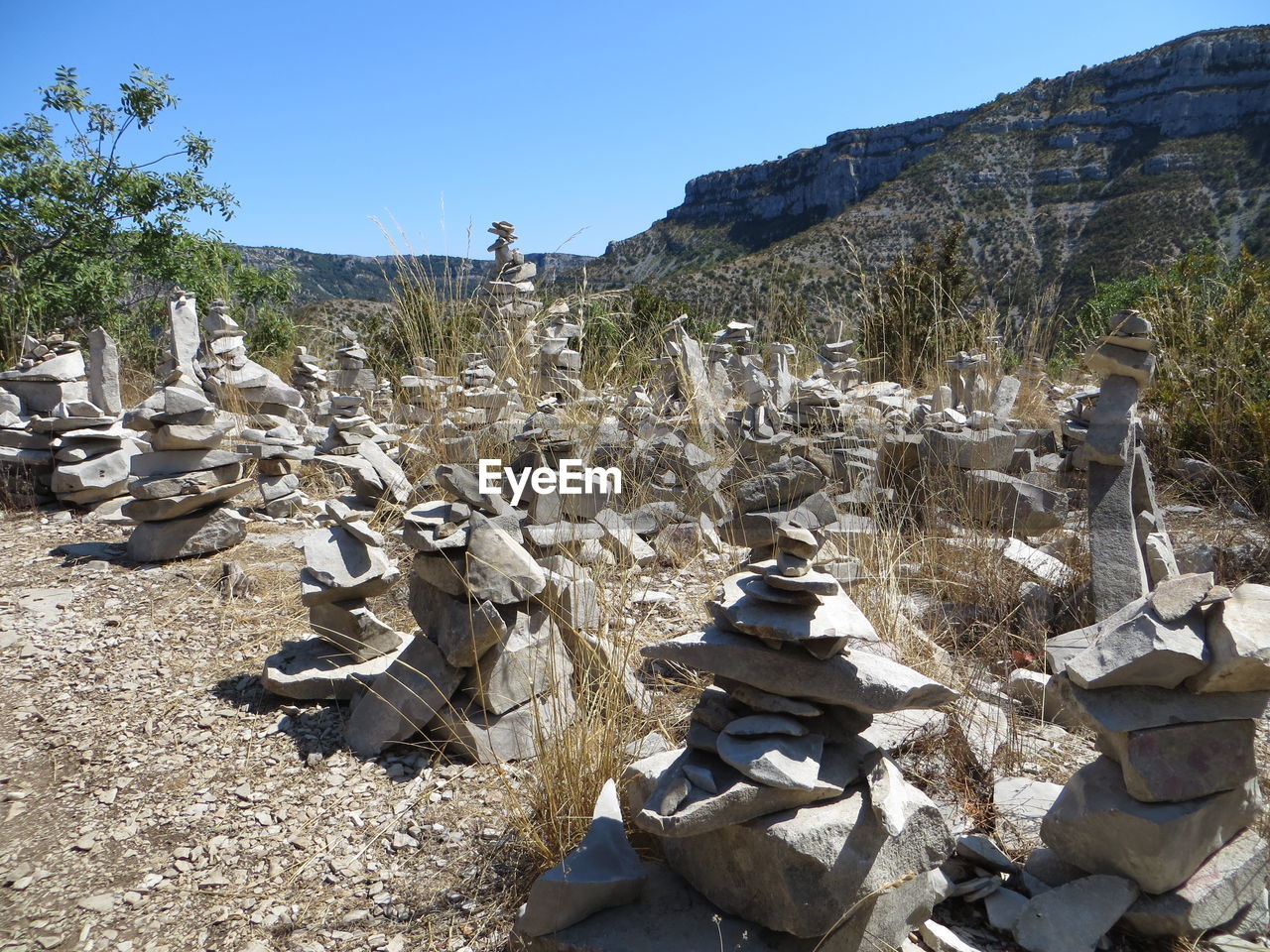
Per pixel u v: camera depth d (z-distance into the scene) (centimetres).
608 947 228
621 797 287
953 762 321
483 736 334
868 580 424
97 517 631
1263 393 657
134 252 1327
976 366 836
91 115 1266
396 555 521
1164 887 244
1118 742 248
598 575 404
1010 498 536
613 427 618
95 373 679
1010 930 249
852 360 929
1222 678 232
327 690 378
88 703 380
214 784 325
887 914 236
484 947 249
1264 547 494
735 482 572
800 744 233
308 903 266
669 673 390
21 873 281
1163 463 679
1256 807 257
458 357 744
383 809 310
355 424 677
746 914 233
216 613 466
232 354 787
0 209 1203
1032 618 425
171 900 268
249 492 684
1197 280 892
